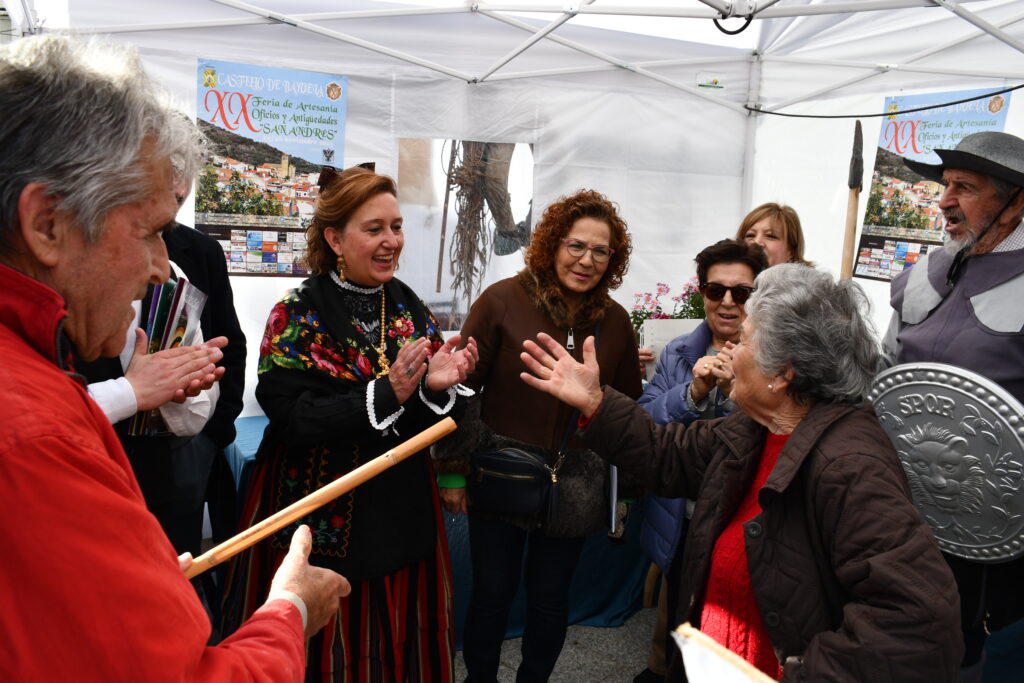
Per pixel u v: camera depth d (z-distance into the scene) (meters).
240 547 1.15
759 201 4.56
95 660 0.67
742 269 2.48
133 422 1.82
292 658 0.89
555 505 2.23
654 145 4.30
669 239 4.45
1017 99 3.13
